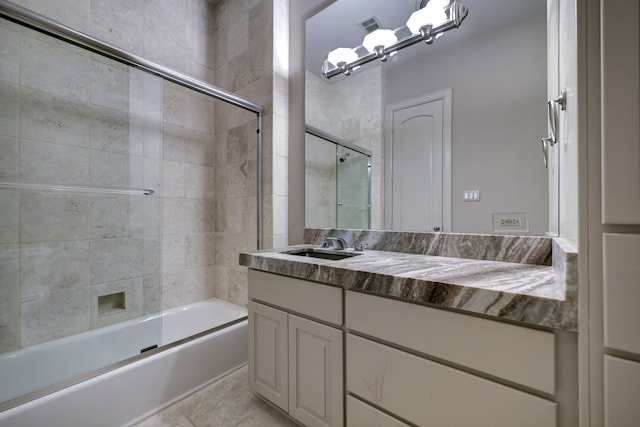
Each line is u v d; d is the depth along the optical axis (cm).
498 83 120
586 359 56
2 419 95
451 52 132
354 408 95
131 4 186
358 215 165
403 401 83
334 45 175
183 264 214
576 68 58
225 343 164
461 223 129
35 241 147
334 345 100
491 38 121
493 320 68
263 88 196
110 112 171
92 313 165
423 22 140
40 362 142
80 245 161
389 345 87
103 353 159
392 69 151
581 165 57
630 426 52
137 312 182
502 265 104
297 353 112
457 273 87
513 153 116
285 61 199
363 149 162
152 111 189
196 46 222
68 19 160
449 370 74
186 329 204
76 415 109
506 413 66
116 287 174
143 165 186
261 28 198
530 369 63
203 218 227
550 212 107
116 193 174
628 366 52
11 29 136
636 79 52
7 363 134
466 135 128
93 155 166
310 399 108
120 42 180
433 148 137
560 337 60
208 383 153
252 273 133
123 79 176
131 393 124
